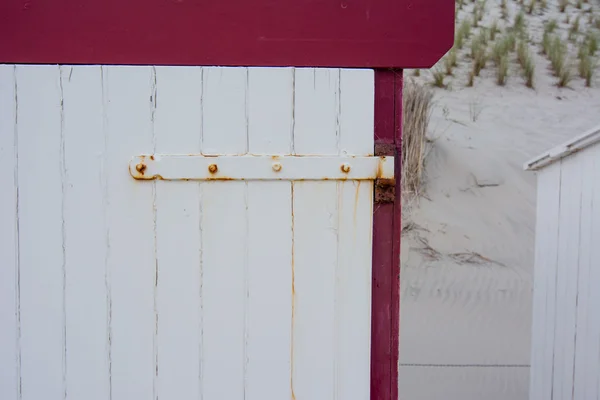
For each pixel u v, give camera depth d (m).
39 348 1.60
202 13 1.57
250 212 1.60
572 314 2.98
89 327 1.60
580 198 2.90
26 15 1.55
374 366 1.63
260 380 1.62
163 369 1.61
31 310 1.60
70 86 1.57
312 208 1.60
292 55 1.59
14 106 1.56
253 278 1.61
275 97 1.59
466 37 11.70
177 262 1.60
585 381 2.76
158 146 1.58
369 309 1.62
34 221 1.58
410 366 4.91
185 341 1.61
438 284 6.36
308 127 1.60
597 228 2.66
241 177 1.59
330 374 1.63
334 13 1.58
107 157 1.58
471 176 7.76
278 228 1.60
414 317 5.79
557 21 12.42
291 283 1.61
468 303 6.05
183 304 1.61
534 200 7.43
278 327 1.62
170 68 1.58
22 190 1.58
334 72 1.59
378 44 1.58
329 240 1.61
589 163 2.78
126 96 1.58
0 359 1.60
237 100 1.59
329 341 1.62
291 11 1.58
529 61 10.13
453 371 4.84
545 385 3.44
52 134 1.57
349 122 1.60
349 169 1.59
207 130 1.59
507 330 5.58
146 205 1.59
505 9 12.95
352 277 1.61
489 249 6.83
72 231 1.59
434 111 9.06
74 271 1.59
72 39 1.56
